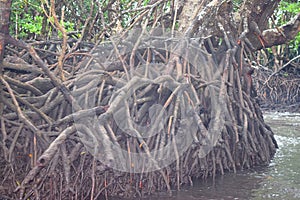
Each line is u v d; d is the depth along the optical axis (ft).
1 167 22.98
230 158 29.96
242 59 31.91
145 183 24.98
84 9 37.65
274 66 93.50
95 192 23.77
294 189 25.66
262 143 33.58
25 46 22.72
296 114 82.23
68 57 26.73
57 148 20.42
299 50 90.99
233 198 23.94
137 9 28.48
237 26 33.17
